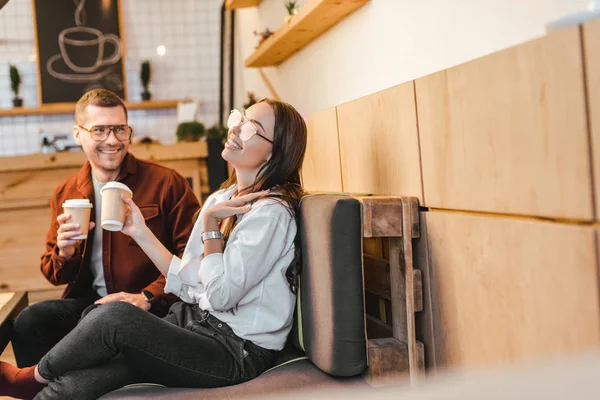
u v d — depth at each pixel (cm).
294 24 286
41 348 231
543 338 109
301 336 176
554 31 102
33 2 588
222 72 599
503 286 122
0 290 432
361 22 254
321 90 317
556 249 105
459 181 137
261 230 167
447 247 144
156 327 158
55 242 256
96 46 598
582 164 97
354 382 161
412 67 211
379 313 197
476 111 128
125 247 249
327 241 158
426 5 197
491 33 162
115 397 156
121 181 254
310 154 271
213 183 453
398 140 169
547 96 104
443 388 37
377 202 157
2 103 588
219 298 164
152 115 612
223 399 152
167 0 614
